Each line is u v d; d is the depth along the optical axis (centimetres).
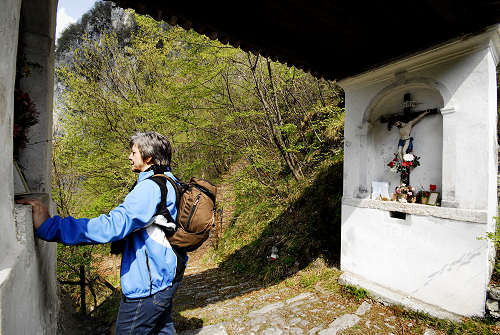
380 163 381
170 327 168
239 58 707
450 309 279
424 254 302
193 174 804
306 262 480
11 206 86
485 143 260
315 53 337
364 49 325
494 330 243
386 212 343
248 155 703
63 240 105
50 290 142
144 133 155
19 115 142
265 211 743
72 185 717
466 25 256
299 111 844
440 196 309
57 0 186
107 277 733
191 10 240
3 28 80
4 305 67
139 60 817
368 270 365
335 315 303
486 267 254
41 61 170
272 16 255
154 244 135
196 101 667
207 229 147
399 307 306
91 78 749
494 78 283
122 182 721
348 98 407
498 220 292
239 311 327
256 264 570
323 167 668
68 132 669
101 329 263
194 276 619
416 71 318
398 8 241
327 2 235
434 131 318
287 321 289
